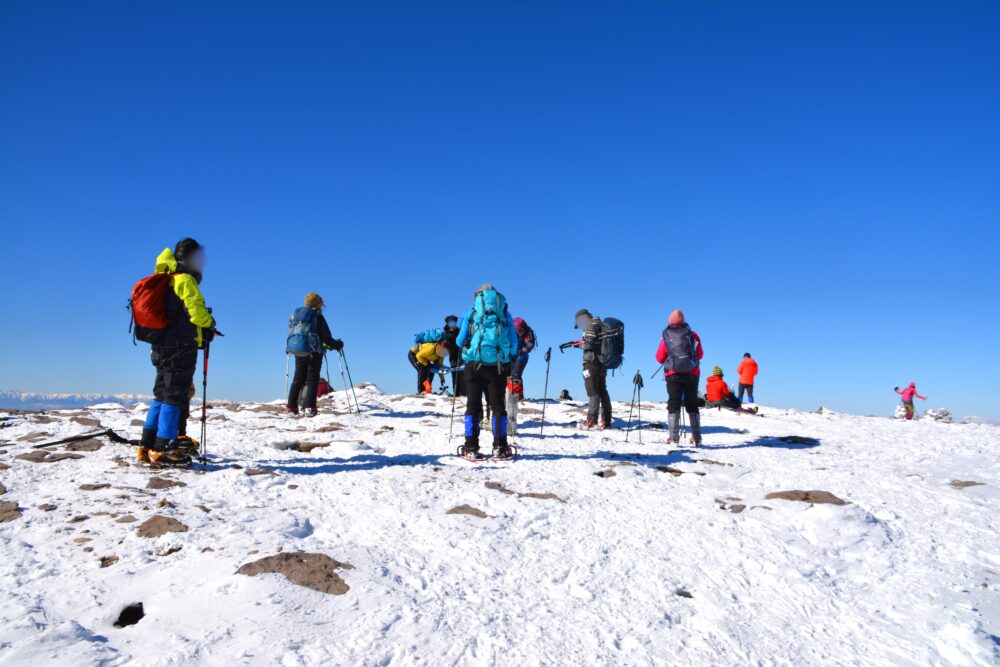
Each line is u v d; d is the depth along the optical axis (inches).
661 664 111.2
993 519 200.1
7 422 327.0
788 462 291.1
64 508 173.3
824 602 140.3
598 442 343.0
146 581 131.1
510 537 167.0
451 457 277.4
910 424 463.5
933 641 123.8
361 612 119.6
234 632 110.3
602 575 147.6
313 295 432.1
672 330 346.0
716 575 151.3
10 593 124.4
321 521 175.2
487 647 111.5
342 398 547.2
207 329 229.6
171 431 220.8
